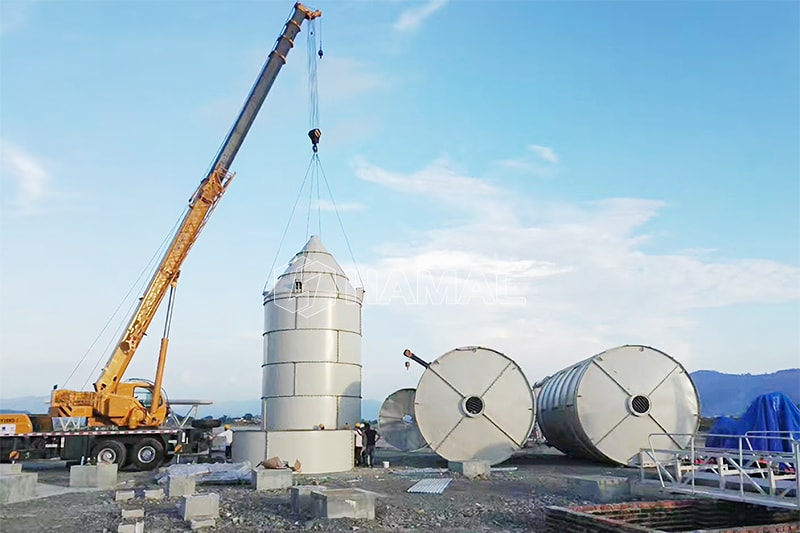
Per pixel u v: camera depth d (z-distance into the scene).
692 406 21.66
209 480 18.17
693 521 12.62
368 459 22.30
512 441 21.62
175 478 15.72
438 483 17.50
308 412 22.67
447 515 13.17
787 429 17.42
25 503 15.08
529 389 22.03
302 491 13.45
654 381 21.59
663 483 14.04
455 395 21.75
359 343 24.61
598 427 21.22
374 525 12.20
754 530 10.11
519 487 17.03
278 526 12.20
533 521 12.66
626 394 21.38
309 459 20.12
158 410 23.97
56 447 22.78
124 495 15.45
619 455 21.11
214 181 25.61
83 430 22.81
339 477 19.16
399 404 27.88
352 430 21.94
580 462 24.19
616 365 21.67
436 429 21.53
